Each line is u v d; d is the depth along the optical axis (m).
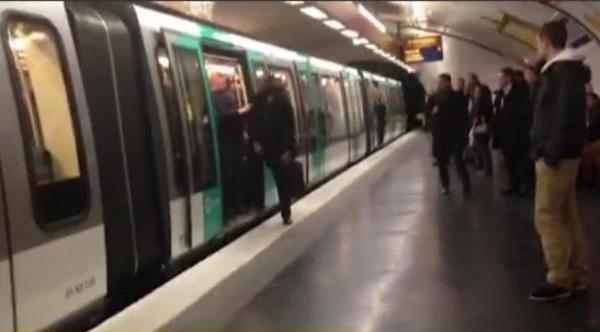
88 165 6.70
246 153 11.66
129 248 7.65
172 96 9.08
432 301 6.80
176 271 9.09
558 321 6.00
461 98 14.09
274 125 11.38
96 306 6.84
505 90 14.02
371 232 10.48
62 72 6.52
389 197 14.25
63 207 6.27
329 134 19.33
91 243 6.66
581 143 6.21
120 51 8.01
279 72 14.69
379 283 7.55
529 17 23.38
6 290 5.47
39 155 6.02
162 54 9.00
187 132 9.39
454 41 39.66
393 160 23.64
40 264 5.89
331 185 16.94
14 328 5.55
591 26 11.46
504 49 37.31
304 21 35.56
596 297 6.59
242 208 11.45
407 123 42.66
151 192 8.33
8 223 5.55
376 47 40.00
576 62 6.16
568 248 6.54
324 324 6.27
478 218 11.25
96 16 7.70
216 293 7.43
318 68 19.06
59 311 6.16
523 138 13.30
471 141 17.59
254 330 6.19
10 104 5.75
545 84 6.20
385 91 32.62
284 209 11.45
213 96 10.61
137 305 7.08
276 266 8.52
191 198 9.29
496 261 8.30
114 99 7.65
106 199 7.27
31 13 6.21
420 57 39.09
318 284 7.63
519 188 13.64
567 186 6.34
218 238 10.58
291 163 11.49
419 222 11.14
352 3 26.69
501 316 6.23
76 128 6.59
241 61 12.22
